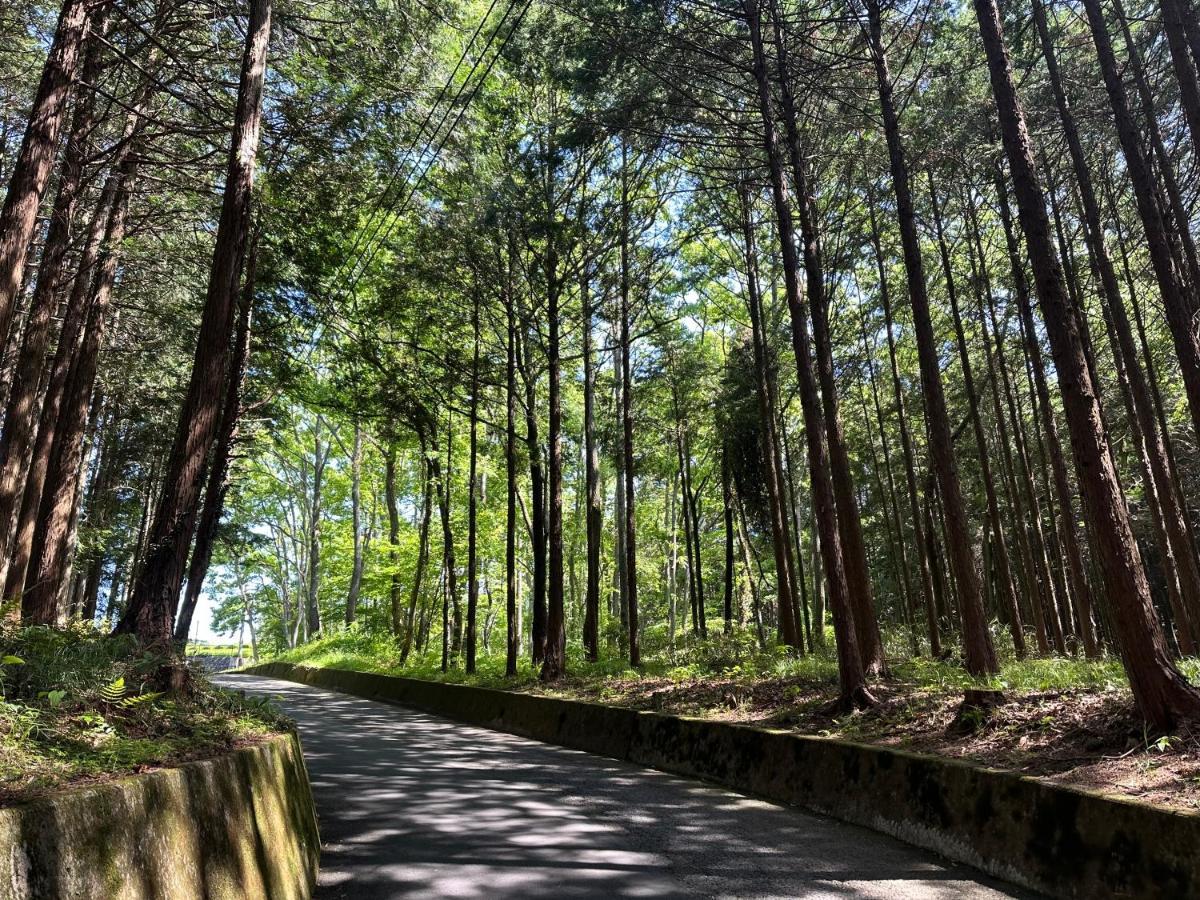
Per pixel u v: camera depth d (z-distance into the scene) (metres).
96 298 11.96
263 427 17.09
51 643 4.48
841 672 8.51
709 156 14.04
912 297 10.31
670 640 20.30
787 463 20.67
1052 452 14.45
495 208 14.59
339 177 11.73
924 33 12.02
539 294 17.30
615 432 20.41
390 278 16.36
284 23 9.67
